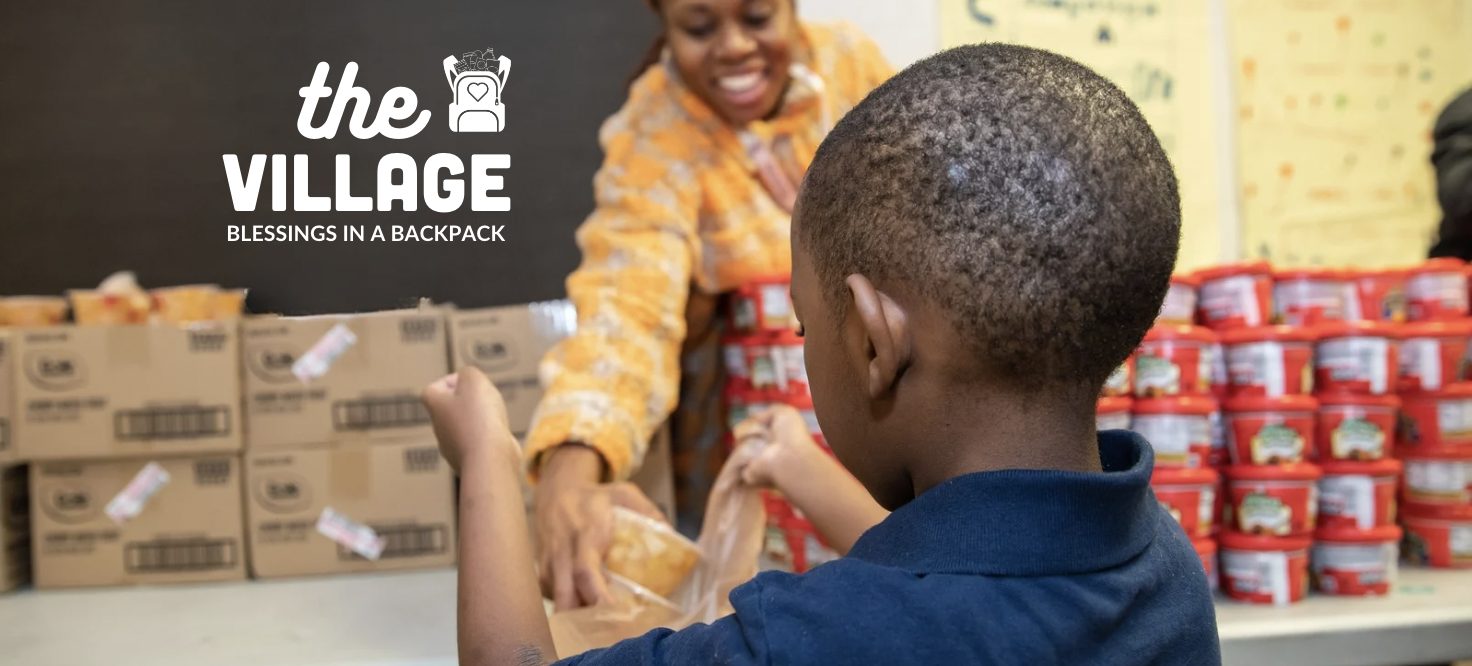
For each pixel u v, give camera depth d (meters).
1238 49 2.17
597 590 1.01
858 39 1.65
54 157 1.40
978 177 0.53
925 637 0.50
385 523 1.49
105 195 1.41
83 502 1.46
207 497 1.48
